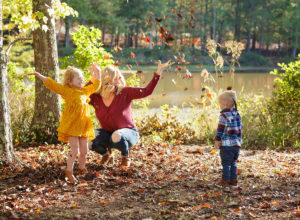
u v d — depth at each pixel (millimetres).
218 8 55406
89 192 4145
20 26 6102
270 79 28375
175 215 3477
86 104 4582
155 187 4344
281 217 3365
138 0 45719
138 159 5824
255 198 3947
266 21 56406
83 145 4660
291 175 4961
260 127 8359
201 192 4191
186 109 12453
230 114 4434
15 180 4480
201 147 7199
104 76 4922
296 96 8539
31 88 8461
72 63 8492
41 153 6062
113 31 45562
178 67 5816
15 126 7473
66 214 3475
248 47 55250
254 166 5570
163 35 5074
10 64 8375
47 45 6906
